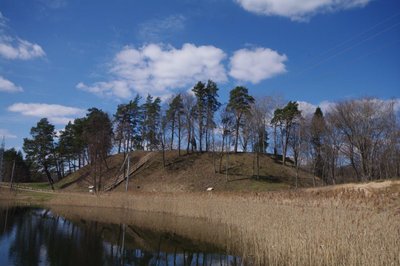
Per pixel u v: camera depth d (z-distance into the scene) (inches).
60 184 3371.1
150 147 3410.4
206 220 1405.0
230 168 2778.1
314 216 781.3
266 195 1443.2
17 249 858.1
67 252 848.3
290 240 705.0
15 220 1342.3
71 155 3629.4
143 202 1840.6
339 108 2255.2
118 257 816.9
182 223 1334.9
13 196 2394.2
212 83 3117.6
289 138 2778.1
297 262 672.4
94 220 1416.1
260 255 774.5
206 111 3115.2
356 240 624.4
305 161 2758.4
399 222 675.4
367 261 570.3
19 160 4094.5
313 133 2519.7
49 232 1102.4
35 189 2987.2
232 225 1154.7
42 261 761.0
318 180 2591.0
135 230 1178.0
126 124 3324.3
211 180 2608.3
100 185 2819.9
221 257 813.2
